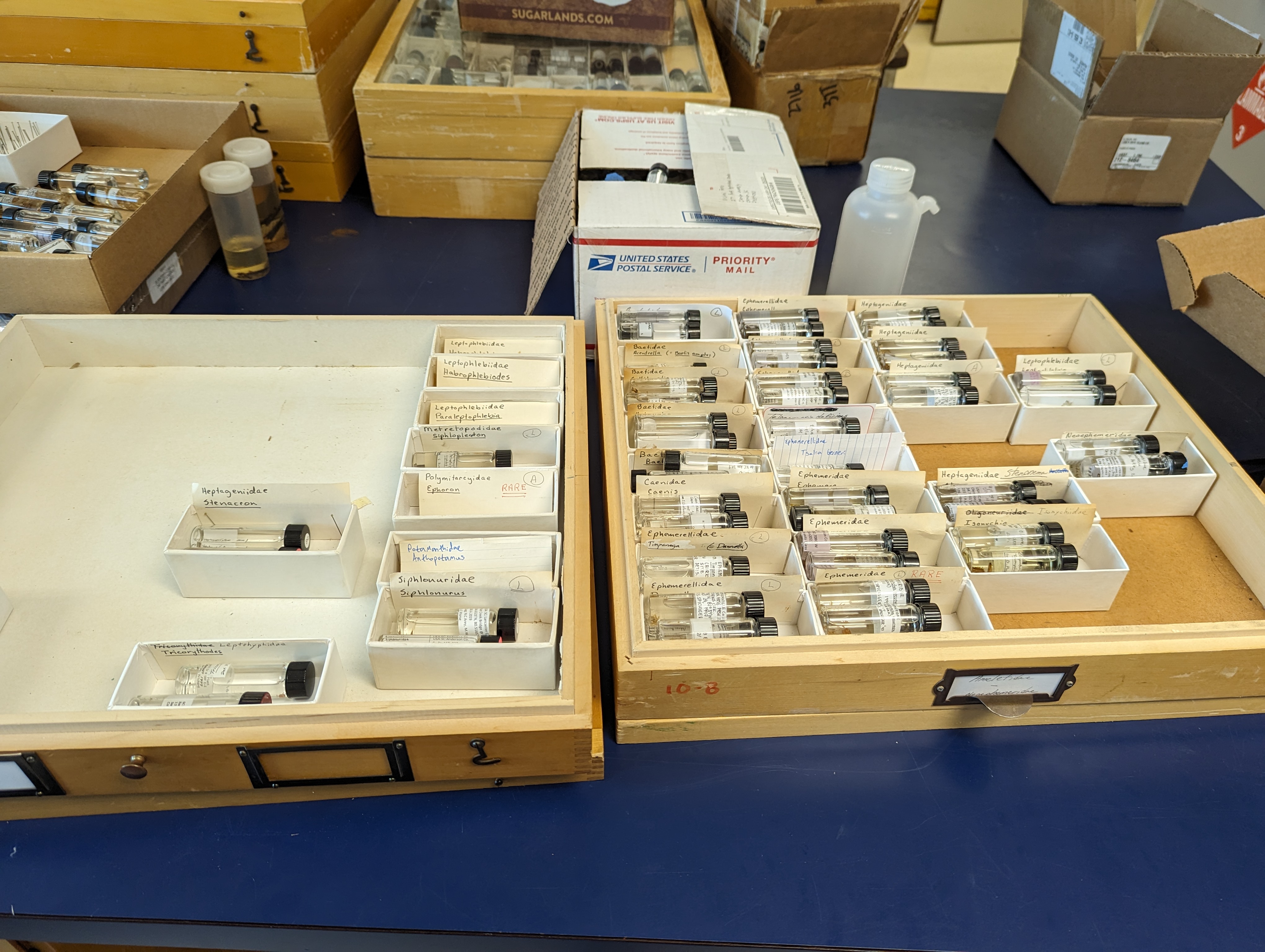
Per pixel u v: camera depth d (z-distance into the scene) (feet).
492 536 3.41
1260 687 3.35
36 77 5.62
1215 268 4.54
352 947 2.94
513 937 2.81
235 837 3.02
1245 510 3.79
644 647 3.04
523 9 6.05
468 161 5.82
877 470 4.09
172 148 5.83
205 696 3.08
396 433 4.37
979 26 16.74
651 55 6.28
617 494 3.64
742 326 4.75
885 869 2.98
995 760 3.33
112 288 4.51
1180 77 5.70
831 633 3.33
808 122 6.50
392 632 3.31
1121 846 3.07
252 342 4.60
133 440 4.23
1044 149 6.54
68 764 2.83
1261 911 2.90
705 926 2.82
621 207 4.80
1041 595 3.59
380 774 3.04
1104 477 4.00
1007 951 2.79
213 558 3.34
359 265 5.69
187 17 5.32
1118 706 3.42
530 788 3.19
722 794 3.18
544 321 4.58
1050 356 4.52
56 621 3.42
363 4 6.26
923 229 6.21
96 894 2.85
